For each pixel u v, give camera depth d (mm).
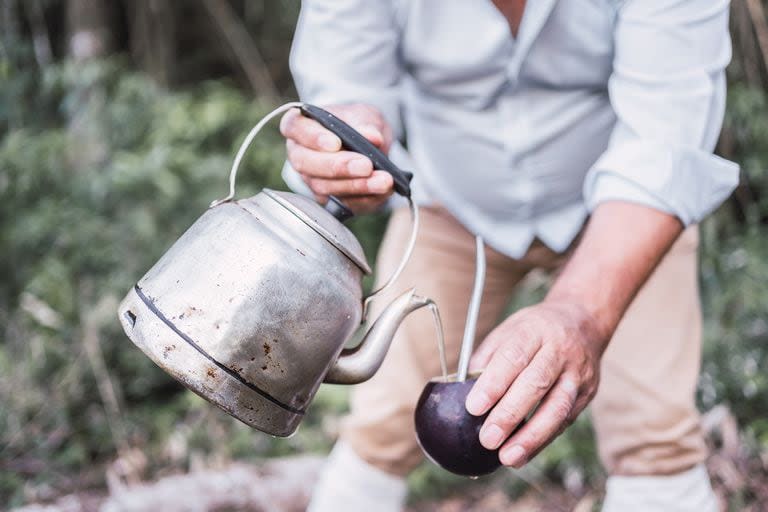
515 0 1315
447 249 1567
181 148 3467
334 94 1373
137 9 4203
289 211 920
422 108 1470
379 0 1343
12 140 3312
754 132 2729
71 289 3004
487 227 1517
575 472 2516
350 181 1076
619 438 1521
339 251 924
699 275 2604
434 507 2541
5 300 3146
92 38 3766
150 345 899
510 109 1395
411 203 1067
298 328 897
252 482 2438
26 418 2754
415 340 1570
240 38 4375
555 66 1350
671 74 1153
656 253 1106
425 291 1569
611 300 1047
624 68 1191
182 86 4547
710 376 2527
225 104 3650
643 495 1514
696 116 1158
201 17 4520
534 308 1008
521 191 1454
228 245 906
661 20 1152
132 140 3523
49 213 3152
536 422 933
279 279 891
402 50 1390
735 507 2266
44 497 2539
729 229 2822
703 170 1161
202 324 888
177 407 2945
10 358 2904
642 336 1486
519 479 2580
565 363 950
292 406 923
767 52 2658
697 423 1510
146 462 2697
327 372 967
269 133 3734
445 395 960
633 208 1117
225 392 890
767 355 2600
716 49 1178
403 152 1573
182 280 909
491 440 916
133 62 4266
